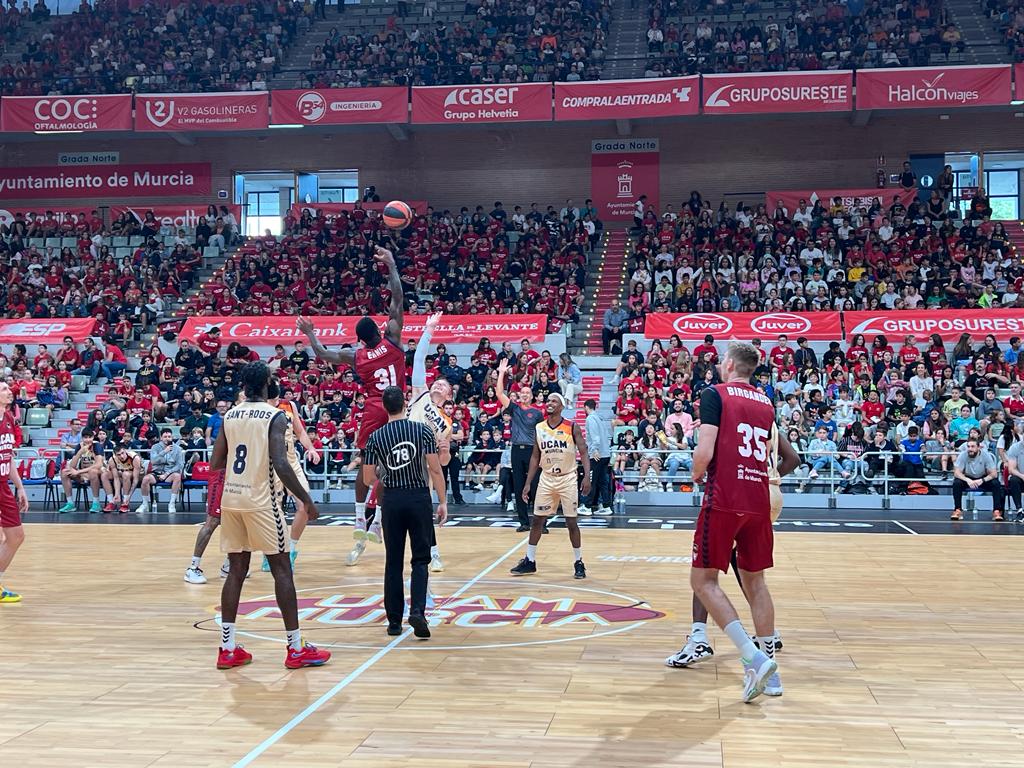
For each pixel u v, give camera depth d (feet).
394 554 22.93
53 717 16.71
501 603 27.09
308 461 59.98
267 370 20.72
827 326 69.56
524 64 95.55
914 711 16.99
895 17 94.94
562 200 97.55
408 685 18.65
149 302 82.64
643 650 21.50
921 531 44.98
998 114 91.45
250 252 90.17
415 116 83.56
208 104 85.15
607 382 70.08
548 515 31.99
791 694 18.07
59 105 85.61
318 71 96.43
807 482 57.47
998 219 92.22
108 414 62.13
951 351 67.21
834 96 79.10
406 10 108.06
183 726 16.16
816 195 86.74
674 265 80.64
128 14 108.58
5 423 28.07
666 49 96.84
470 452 59.82
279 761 14.46
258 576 32.27
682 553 37.47
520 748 15.01
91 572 33.40
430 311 77.71
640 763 14.34
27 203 102.22
